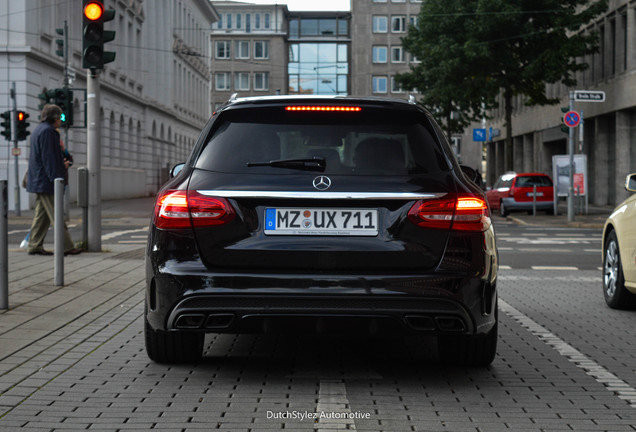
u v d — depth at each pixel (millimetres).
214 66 110125
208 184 5121
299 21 112375
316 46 112312
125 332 7195
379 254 5016
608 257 9250
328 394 5109
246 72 110188
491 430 4355
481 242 5137
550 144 50594
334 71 112438
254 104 5336
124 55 53188
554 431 4348
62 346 6531
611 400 5039
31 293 9180
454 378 5609
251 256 5031
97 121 13734
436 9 38375
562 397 5105
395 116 5344
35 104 36094
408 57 102500
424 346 6789
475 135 54125
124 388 5219
